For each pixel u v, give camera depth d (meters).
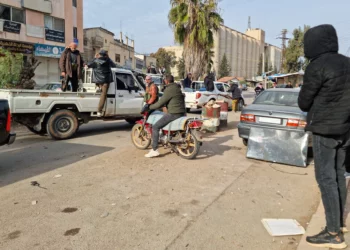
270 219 3.79
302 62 49.44
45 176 5.34
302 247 3.09
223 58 88.25
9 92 7.61
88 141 8.47
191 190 4.77
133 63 49.59
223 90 17.69
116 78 9.91
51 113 8.45
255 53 117.56
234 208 4.14
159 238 3.33
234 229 3.56
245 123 7.03
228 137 9.27
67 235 3.36
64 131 8.66
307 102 3.04
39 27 23.14
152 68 27.06
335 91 2.85
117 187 4.84
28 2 21.98
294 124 6.31
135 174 5.50
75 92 8.70
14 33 21.36
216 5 20.66
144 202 4.28
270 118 6.64
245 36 109.12
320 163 3.07
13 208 4.03
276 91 7.76
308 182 5.25
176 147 6.73
